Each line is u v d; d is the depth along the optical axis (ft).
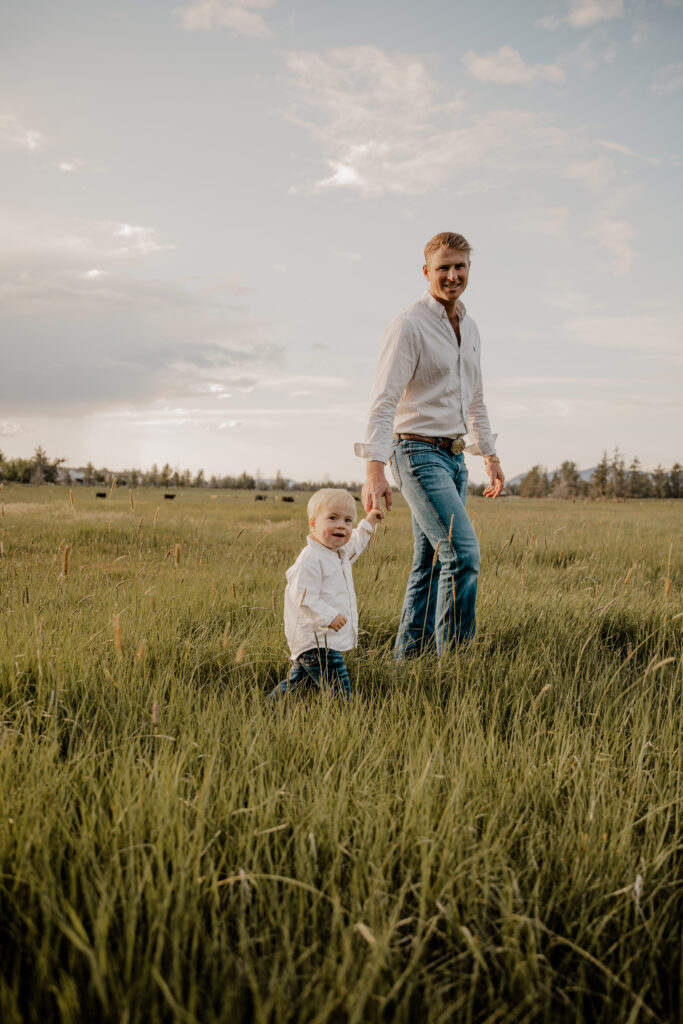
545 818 6.28
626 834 5.61
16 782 6.30
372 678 10.69
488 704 9.33
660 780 6.98
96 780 6.42
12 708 8.70
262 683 10.75
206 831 5.60
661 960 4.71
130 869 4.74
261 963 4.27
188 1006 3.91
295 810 5.88
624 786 6.81
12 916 4.72
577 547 28.37
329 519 10.38
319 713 8.40
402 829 5.67
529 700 9.50
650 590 17.40
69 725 8.16
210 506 82.43
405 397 11.98
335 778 6.57
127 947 4.17
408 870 5.10
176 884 4.78
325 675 9.82
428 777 6.36
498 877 5.22
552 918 5.10
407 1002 4.02
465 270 11.28
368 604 15.14
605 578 20.45
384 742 7.68
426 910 4.96
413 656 11.88
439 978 4.49
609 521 52.49
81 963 4.27
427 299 11.66
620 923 5.00
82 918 4.68
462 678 10.18
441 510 11.42
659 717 8.52
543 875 5.36
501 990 4.34
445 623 11.43
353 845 5.46
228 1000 3.87
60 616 12.66
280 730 7.68
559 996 4.43
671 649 12.60
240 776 6.50
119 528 35.73
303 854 5.18
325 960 4.18
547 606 14.65
